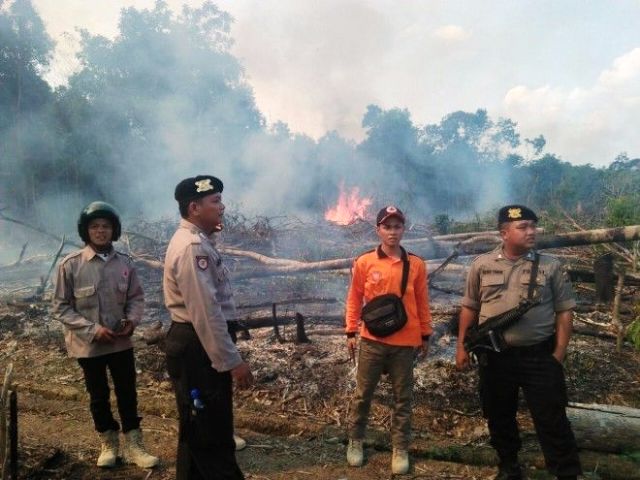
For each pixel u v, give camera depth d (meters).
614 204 8.53
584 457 3.24
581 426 3.32
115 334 3.04
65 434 3.64
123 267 3.20
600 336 4.98
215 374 2.41
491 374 2.87
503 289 2.80
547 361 2.70
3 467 2.70
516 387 2.85
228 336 2.37
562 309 2.74
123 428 3.21
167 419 3.94
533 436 3.50
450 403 3.92
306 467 3.24
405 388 3.16
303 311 6.29
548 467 2.73
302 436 3.66
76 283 3.05
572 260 7.73
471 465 3.27
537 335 2.72
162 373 4.63
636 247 7.11
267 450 3.46
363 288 3.25
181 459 2.47
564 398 2.69
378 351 3.12
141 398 4.18
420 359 3.32
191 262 2.33
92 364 3.05
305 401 4.07
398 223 3.08
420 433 3.64
